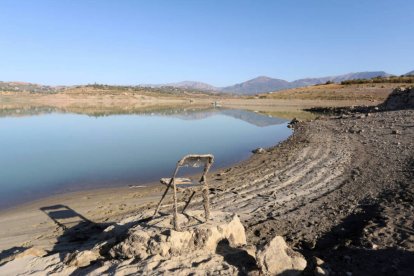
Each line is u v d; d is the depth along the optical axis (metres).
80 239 11.42
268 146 30.02
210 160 8.74
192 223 8.79
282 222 11.81
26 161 24.88
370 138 25.17
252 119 55.38
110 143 32.88
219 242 8.42
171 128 44.75
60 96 133.38
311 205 13.39
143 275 7.13
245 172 20.33
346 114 46.12
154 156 26.23
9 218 13.80
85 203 15.52
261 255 7.14
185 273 7.15
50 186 18.47
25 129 44.81
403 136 23.75
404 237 8.76
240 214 13.05
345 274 7.21
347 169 18.19
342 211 12.13
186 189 8.52
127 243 8.27
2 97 127.56
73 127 46.81
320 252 8.96
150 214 11.98
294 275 6.98
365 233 9.40
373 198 12.83
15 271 8.45
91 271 7.74
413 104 39.25
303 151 24.14
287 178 17.89
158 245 7.91
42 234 12.07
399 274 6.96
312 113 61.84
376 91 81.25
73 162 24.38
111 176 20.42
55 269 8.35
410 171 15.28
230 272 7.16
